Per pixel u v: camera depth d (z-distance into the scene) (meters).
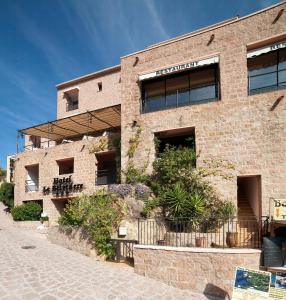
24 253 11.45
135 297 8.12
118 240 11.88
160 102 16.62
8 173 36.03
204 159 14.48
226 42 14.74
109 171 20.47
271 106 13.36
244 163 13.55
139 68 17.11
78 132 25.86
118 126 24.11
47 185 23.61
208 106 14.80
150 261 10.09
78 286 8.32
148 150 16.11
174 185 14.41
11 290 7.41
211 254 9.16
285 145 12.81
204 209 13.30
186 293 9.01
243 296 6.84
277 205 10.74
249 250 9.08
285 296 6.66
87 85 26.84
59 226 14.23
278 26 13.62
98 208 12.95
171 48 16.20
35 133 26.34
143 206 14.02
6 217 25.45
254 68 14.34
